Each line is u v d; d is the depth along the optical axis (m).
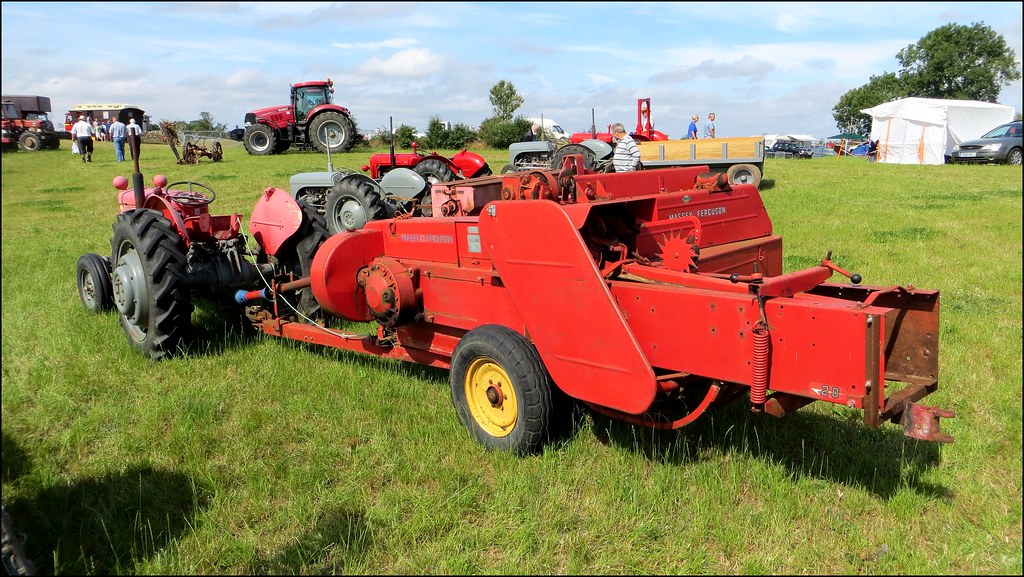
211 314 6.61
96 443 4.12
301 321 6.13
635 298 3.41
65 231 11.64
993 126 28.23
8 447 3.85
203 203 6.36
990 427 3.93
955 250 8.79
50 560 3.01
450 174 12.97
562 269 3.50
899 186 17.09
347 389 4.77
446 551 3.02
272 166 21.00
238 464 3.83
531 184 3.84
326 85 26.27
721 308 3.08
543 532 3.14
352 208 9.32
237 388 4.89
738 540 2.99
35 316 6.46
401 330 4.90
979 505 3.23
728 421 4.12
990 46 59.88
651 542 3.06
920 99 28.88
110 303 6.59
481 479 3.60
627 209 4.12
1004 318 5.88
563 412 3.86
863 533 3.07
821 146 52.66
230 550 3.08
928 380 3.34
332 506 3.38
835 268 3.40
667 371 3.63
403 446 3.96
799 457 3.75
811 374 2.90
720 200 4.53
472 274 4.23
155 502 3.42
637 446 3.77
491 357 3.79
